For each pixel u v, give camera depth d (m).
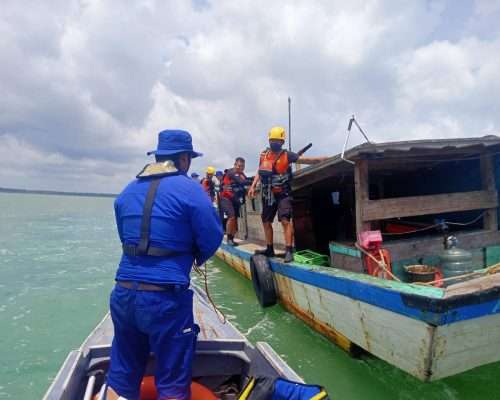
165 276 2.35
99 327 4.09
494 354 3.97
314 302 5.78
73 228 28.86
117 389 2.53
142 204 2.47
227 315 7.45
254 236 10.44
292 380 2.79
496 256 5.72
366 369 5.01
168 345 2.38
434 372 3.80
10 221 33.50
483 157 5.79
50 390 2.63
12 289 10.07
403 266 5.26
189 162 2.83
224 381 3.48
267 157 6.69
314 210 8.54
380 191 8.16
